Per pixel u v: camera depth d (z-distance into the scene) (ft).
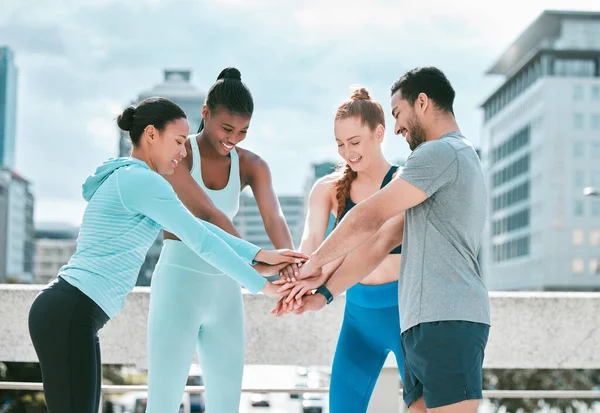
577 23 300.81
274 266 10.03
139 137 9.18
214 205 10.18
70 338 8.32
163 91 538.88
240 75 10.34
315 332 12.07
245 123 10.12
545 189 261.85
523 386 54.80
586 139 263.90
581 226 261.03
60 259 554.05
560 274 258.78
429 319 8.53
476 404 8.55
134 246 8.83
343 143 10.20
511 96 295.69
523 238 278.87
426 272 8.65
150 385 9.93
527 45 340.59
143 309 12.00
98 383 8.62
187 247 9.92
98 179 9.01
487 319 8.66
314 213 10.78
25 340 12.10
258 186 10.90
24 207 457.68
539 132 267.80
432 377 8.53
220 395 10.15
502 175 301.84
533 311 12.00
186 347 9.89
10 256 423.64
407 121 9.25
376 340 10.30
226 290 10.11
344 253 9.25
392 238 10.00
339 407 10.39
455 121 9.28
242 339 10.27
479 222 8.84
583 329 12.01
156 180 8.86
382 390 11.62
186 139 9.48
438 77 9.18
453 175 8.66
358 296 10.34
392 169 10.41
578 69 267.59
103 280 8.58
